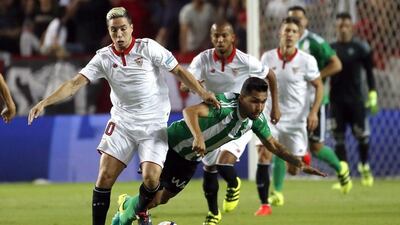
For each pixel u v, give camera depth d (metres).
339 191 40.31
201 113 22.45
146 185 22.77
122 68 22.97
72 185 45.16
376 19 49.28
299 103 32.81
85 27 57.41
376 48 49.41
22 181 47.56
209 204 26.66
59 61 48.56
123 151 23.08
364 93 46.50
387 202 34.72
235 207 31.38
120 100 23.31
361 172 44.16
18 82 48.19
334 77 43.22
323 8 49.47
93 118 48.19
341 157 43.56
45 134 47.97
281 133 32.94
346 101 43.19
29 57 48.31
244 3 57.34
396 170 48.75
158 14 59.16
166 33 58.19
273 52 32.88
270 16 49.12
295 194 38.78
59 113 48.75
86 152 47.78
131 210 23.50
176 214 30.48
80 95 48.91
